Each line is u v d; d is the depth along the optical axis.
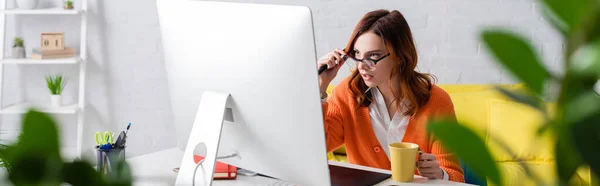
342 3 3.59
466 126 0.25
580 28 0.23
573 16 0.24
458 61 3.56
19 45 3.60
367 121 2.08
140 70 3.79
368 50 2.05
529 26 3.52
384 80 2.06
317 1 3.62
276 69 1.25
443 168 1.76
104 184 0.32
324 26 3.63
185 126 1.58
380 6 3.57
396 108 2.07
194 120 1.52
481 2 3.52
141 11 3.73
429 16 3.55
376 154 2.06
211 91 1.41
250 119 1.36
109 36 3.76
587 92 0.24
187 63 1.47
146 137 3.85
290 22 1.20
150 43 3.75
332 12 3.61
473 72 3.56
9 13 3.46
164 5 1.50
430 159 1.63
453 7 3.54
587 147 0.23
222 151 1.51
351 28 3.61
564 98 0.24
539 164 2.60
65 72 3.82
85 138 3.86
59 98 3.65
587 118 0.23
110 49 3.77
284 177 1.38
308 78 1.21
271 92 1.28
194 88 1.48
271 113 1.31
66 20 3.74
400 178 1.57
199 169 1.38
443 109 2.07
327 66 2.07
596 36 0.23
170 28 1.49
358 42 2.07
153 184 1.50
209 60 1.40
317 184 1.32
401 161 1.56
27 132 0.29
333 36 3.63
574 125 0.24
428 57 3.59
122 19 3.74
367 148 2.07
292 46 1.21
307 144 1.28
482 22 3.53
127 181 0.33
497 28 0.25
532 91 0.25
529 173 0.31
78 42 3.76
